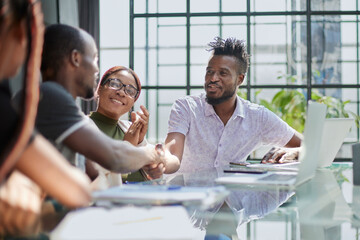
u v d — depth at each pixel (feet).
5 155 2.41
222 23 21.43
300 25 22.85
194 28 21.65
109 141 4.34
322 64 23.04
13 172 3.23
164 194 3.30
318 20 22.94
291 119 22.04
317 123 4.44
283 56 23.08
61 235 2.32
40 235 2.34
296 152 6.73
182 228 2.43
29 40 2.54
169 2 20.62
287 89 22.30
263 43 23.06
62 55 4.28
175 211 2.87
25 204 2.99
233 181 4.50
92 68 4.45
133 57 20.71
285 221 2.87
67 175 2.69
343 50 22.98
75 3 22.12
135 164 4.72
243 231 2.56
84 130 4.09
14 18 2.47
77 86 4.46
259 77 23.17
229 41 8.18
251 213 3.11
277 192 4.09
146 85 21.26
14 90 10.54
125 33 25.22
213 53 8.20
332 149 6.31
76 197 2.71
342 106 21.85
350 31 22.85
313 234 2.49
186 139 8.38
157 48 22.26
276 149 6.77
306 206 3.40
